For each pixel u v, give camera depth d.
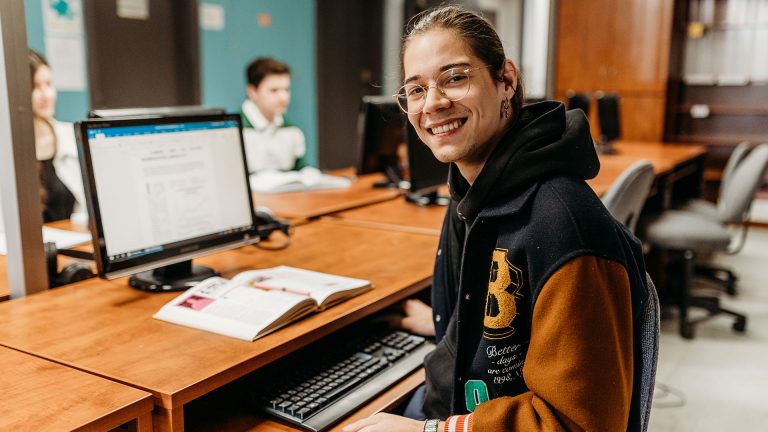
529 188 1.12
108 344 1.29
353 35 6.25
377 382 1.41
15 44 1.55
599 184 3.28
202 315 1.40
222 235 1.77
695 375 3.10
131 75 4.54
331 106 6.16
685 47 6.59
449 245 1.44
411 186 2.76
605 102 4.92
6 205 1.60
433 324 1.67
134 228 1.57
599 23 6.43
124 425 1.11
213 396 1.39
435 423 1.13
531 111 1.22
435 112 1.16
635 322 1.15
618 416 1.02
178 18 4.77
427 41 1.15
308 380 1.38
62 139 2.87
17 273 1.62
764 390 2.94
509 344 1.15
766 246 5.57
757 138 6.41
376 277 1.75
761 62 6.25
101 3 4.29
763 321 3.83
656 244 3.55
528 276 1.11
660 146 5.59
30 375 1.16
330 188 3.34
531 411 1.05
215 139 1.78
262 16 5.32
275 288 1.53
